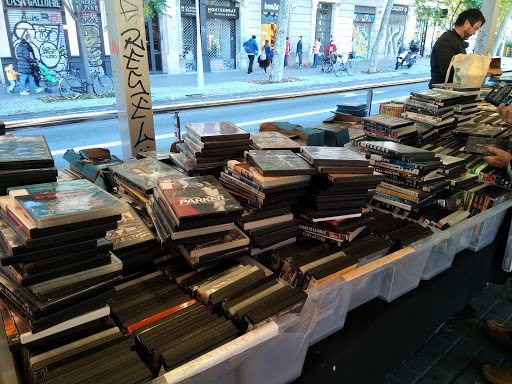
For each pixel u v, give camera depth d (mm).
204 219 1139
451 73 3344
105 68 13023
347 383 1407
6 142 1205
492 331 2268
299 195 1403
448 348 2234
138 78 2287
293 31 17984
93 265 905
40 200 908
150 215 1354
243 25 16234
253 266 1302
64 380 841
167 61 14703
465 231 1865
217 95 10883
